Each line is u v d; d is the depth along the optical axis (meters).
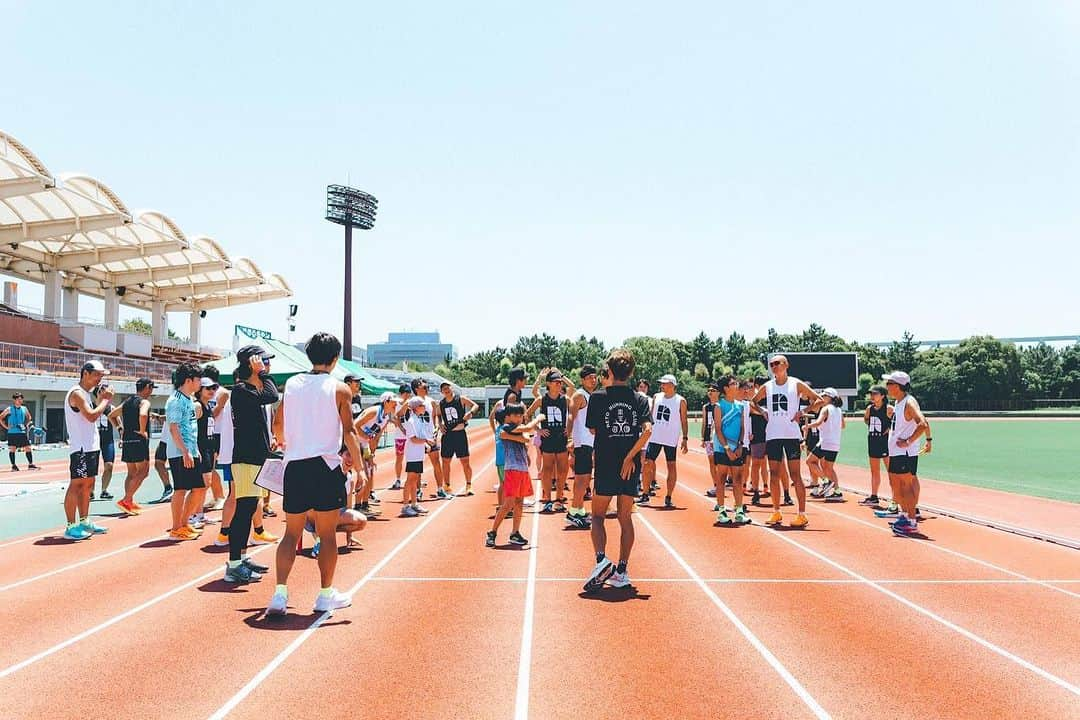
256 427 6.39
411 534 8.78
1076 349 107.19
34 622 5.07
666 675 4.10
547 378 11.05
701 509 11.16
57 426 30.45
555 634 4.83
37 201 29.34
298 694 3.80
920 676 4.10
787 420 9.32
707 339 125.50
